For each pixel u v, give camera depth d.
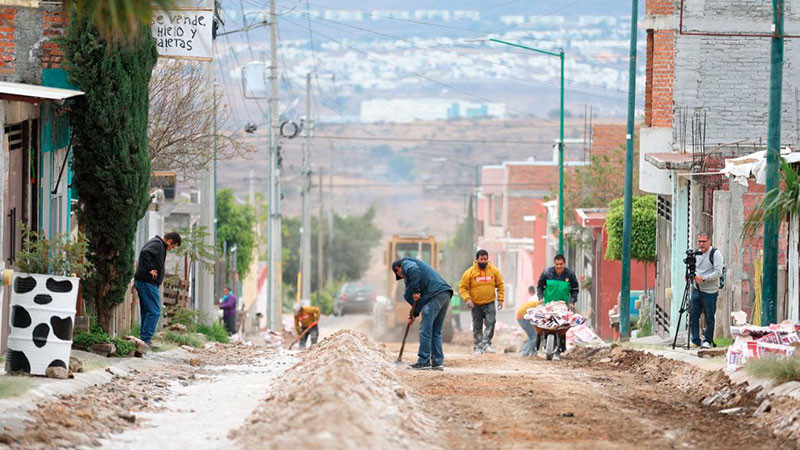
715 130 54.78
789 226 37.50
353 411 18.97
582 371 36.38
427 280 36.06
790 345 29.11
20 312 26.72
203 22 38.75
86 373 28.48
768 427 22.69
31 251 31.38
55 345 26.72
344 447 16.30
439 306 36.03
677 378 31.59
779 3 33.41
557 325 42.81
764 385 25.66
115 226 36.31
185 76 56.78
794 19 53.78
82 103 35.56
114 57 35.19
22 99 28.73
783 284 40.59
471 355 46.22
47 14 35.53
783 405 23.38
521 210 150.62
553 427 22.12
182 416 23.77
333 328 109.31
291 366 35.34
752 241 43.75
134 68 35.84
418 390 28.03
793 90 53.81
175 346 42.44
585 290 83.00
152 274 38.69
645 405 26.08
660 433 21.84
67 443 19.62
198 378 31.94
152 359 36.25
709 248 38.50
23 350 26.59
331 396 19.75
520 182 151.50
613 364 39.25
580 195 84.62
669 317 53.47
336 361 25.41
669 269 54.78
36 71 35.66
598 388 29.81
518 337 67.75
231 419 23.22
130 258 36.81
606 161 84.12
